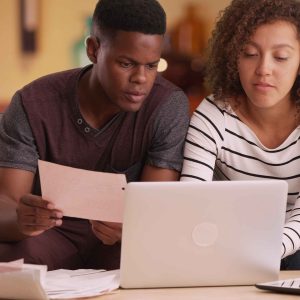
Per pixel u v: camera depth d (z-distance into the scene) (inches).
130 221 92.0
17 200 115.8
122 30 108.5
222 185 92.8
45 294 86.1
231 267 96.7
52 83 120.5
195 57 213.3
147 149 121.3
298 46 119.5
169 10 216.1
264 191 94.3
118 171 121.7
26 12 215.9
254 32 118.4
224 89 126.4
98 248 121.8
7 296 87.7
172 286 96.2
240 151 127.0
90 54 116.2
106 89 112.2
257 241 96.3
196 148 123.7
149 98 120.3
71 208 97.5
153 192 91.4
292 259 127.0
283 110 124.6
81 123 118.0
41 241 116.6
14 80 216.7
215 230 94.4
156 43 109.2
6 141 118.9
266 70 117.2
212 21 215.2
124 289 95.1
